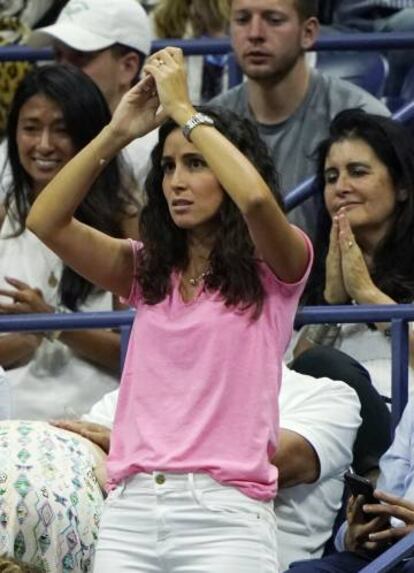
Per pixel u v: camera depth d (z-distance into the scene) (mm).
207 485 13703
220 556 13633
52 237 14398
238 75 22688
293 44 21266
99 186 18938
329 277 18266
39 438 15133
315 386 16312
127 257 14570
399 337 16297
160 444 13805
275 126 21469
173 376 13977
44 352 18484
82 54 21750
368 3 23859
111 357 18484
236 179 13812
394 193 18547
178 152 14281
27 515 14656
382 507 15297
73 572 14820
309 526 16031
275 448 14109
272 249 13984
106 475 14633
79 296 18859
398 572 14977
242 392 13875
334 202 18719
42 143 19281
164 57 14281
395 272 18328
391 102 23312
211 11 23703
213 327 13977
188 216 14195
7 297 19328
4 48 22047
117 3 21797
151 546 13766
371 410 16781
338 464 16062
